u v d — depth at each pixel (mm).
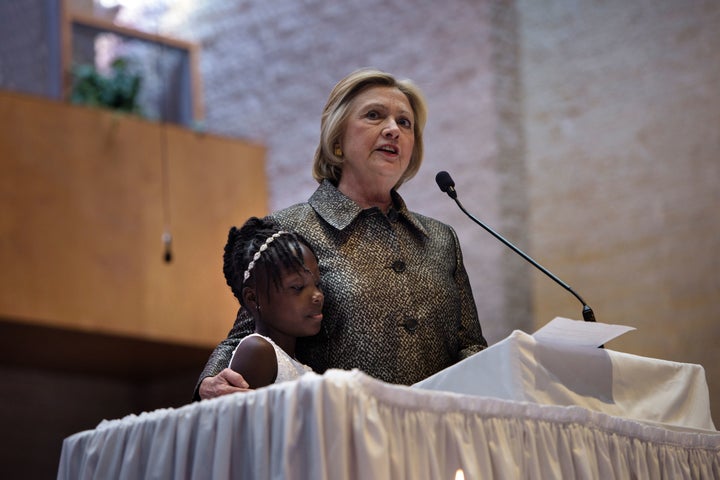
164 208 7312
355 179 2541
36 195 6840
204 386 2098
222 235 7535
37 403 8258
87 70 7398
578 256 6703
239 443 1833
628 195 6582
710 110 6355
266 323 2271
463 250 6965
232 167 7711
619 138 6648
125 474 2002
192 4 8609
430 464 1785
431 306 2398
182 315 7234
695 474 2158
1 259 6672
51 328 6848
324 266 2379
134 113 7445
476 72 7059
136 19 8102
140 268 7133
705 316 6238
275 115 8125
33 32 7250
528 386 1981
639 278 6480
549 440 1933
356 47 7719
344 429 1710
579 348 2082
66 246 6887
